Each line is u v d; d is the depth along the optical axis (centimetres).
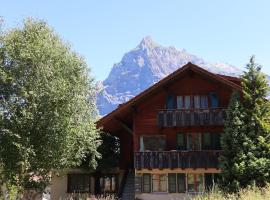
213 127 3431
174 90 3528
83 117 2995
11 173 2734
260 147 2895
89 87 3053
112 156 3791
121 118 3650
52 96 2734
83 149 3094
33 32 2923
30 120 2689
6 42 2845
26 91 2698
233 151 2947
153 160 3316
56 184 3788
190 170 3309
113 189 3841
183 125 3353
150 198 3366
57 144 2781
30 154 2705
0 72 2706
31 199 3011
